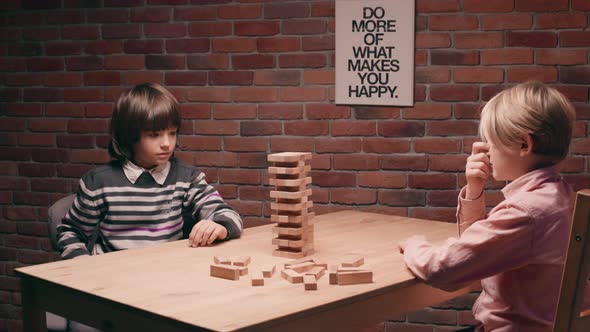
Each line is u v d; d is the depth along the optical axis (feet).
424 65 9.91
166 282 5.47
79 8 11.12
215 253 6.49
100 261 6.16
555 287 5.35
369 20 10.02
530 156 5.51
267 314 4.65
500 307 5.62
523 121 5.37
